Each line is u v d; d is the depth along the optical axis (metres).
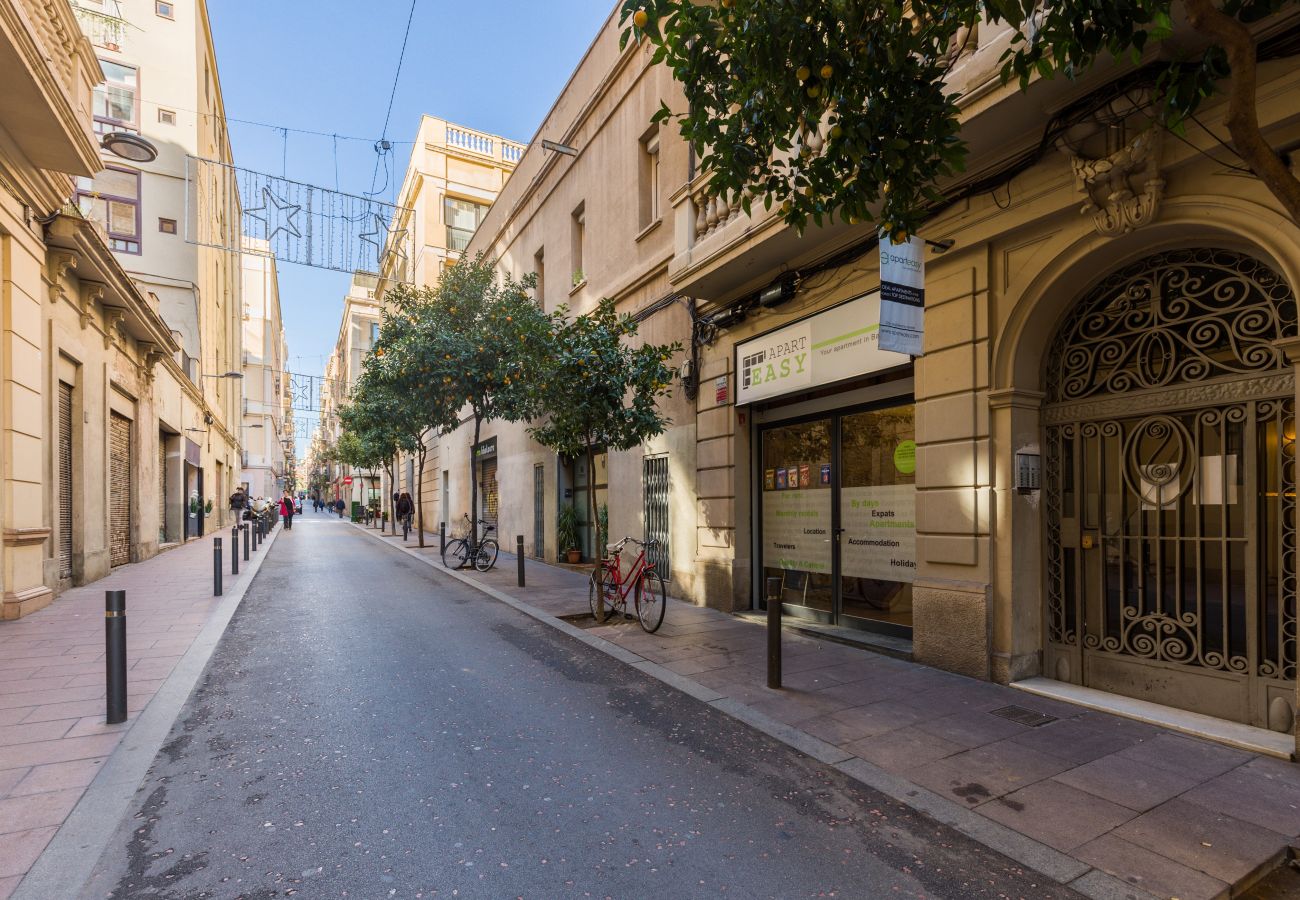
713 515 8.93
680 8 3.38
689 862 2.92
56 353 9.31
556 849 3.01
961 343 5.66
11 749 4.02
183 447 20.31
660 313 10.46
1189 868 2.83
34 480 8.36
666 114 3.64
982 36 4.94
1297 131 3.83
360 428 23.03
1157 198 4.33
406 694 5.21
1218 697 4.39
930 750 4.09
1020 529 5.36
